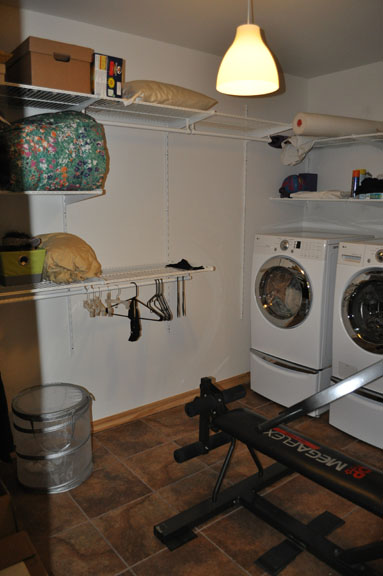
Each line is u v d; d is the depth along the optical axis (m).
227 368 3.39
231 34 2.54
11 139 1.83
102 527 1.93
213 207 3.10
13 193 1.91
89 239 2.56
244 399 3.24
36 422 2.11
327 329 2.81
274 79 1.55
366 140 2.91
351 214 3.30
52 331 2.50
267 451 1.76
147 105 2.25
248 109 3.14
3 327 2.34
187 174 2.92
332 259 2.75
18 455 2.16
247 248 3.34
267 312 3.11
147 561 1.75
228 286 3.28
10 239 2.08
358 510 2.05
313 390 2.84
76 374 2.63
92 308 2.52
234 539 1.87
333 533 1.90
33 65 1.88
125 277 2.43
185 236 2.98
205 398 1.91
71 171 2.00
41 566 1.33
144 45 2.59
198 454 1.95
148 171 2.73
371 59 2.96
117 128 2.57
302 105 3.46
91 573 1.69
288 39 2.59
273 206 3.45
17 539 1.41
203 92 2.90
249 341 3.50
